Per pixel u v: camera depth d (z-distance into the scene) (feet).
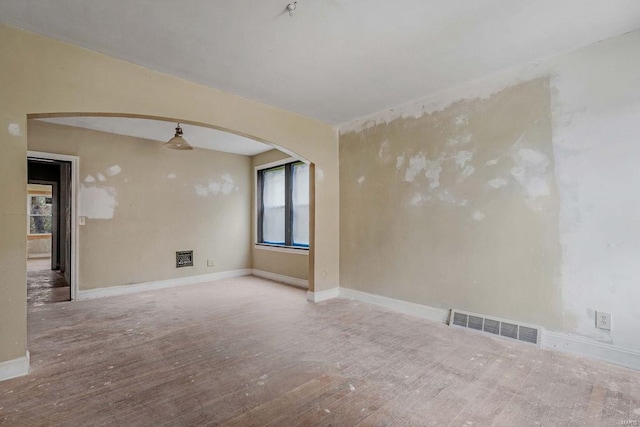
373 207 12.84
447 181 10.49
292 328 9.94
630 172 7.22
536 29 7.14
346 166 13.98
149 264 15.78
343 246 14.06
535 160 8.61
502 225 9.23
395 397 6.08
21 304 7.00
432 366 7.34
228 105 10.58
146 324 10.37
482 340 8.90
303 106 11.91
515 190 8.98
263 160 19.01
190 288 15.87
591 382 6.59
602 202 7.59
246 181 19.84
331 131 14.12
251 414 5.56
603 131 7.57
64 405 5.84
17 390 6.34
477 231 9.75
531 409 5.68
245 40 7.52
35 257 30.48
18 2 6.16
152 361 7.65
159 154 16.26
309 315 11.30
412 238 11.46
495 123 9.37
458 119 10.21
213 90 10.22
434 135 10.84
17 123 7.00
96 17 6.64
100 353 8.12
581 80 7.88
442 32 7.23
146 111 8.81
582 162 7.86
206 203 17.97
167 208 16.47
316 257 13.32
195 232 17.49
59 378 6.84
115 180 14.80
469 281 9.92
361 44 7.71
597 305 7.64
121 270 14.88
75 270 13.57
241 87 10.16
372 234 12.85
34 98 7.22
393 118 12.11
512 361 7.58
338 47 7.84
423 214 11.14
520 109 8.89
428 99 11.02
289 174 17.17
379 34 7.29
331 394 6.19
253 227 19.86
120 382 6.67
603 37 7.48
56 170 22.07
